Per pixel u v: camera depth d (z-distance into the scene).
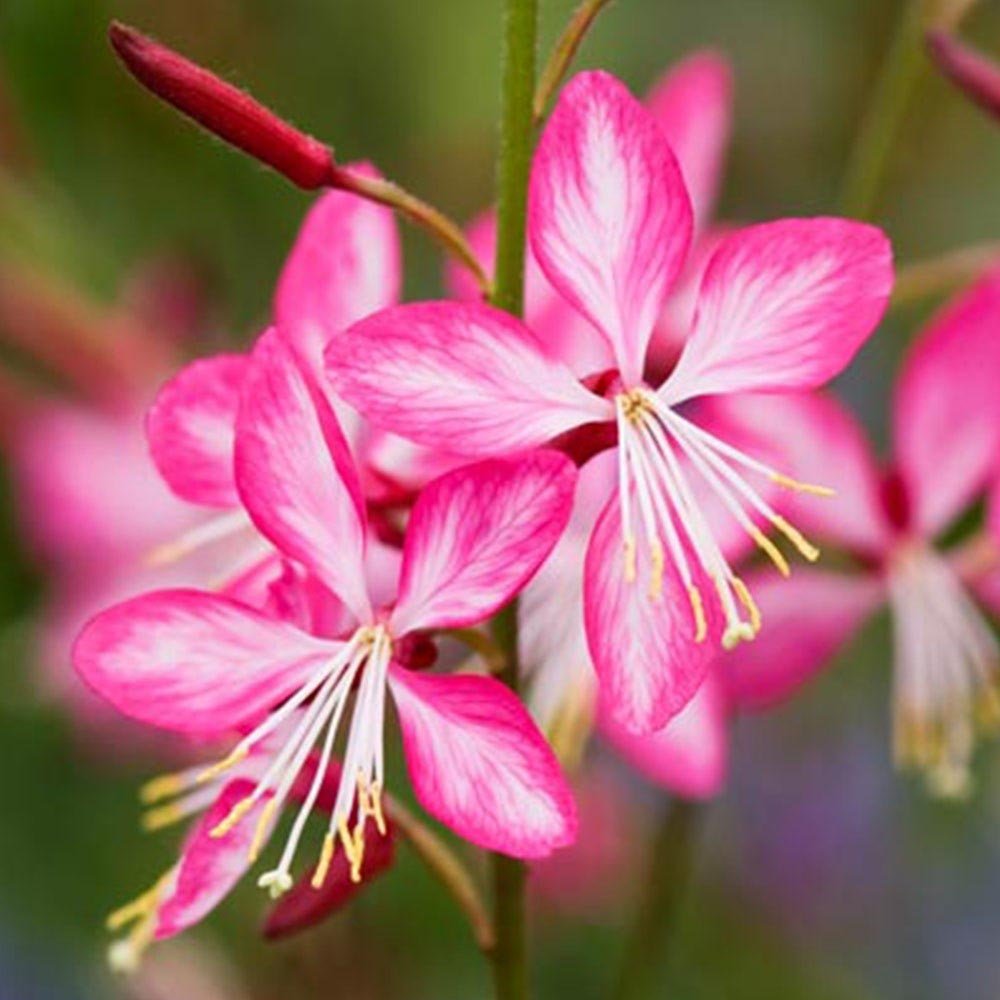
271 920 0.26
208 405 0.27
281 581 0.26
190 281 0.37
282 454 0.26
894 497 0.31
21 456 0.37
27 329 0.37
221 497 0.27
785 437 0.31
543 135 0.26
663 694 0.25
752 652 0.31
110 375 0.37
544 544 0.25
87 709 0.37
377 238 0.27
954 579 0.31
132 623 0.26
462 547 0.26
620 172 0.26
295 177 0.26
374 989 0.36
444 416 0.26
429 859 0.27
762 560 0.31
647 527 0.26
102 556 0.37
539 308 0.29
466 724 0.25
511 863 0.27
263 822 0.26
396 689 0.26
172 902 0.26
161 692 0.26
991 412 0.31
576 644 0.30
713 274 0.26
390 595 0.28
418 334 0.26
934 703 0.31
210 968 0.36
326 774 0.26
